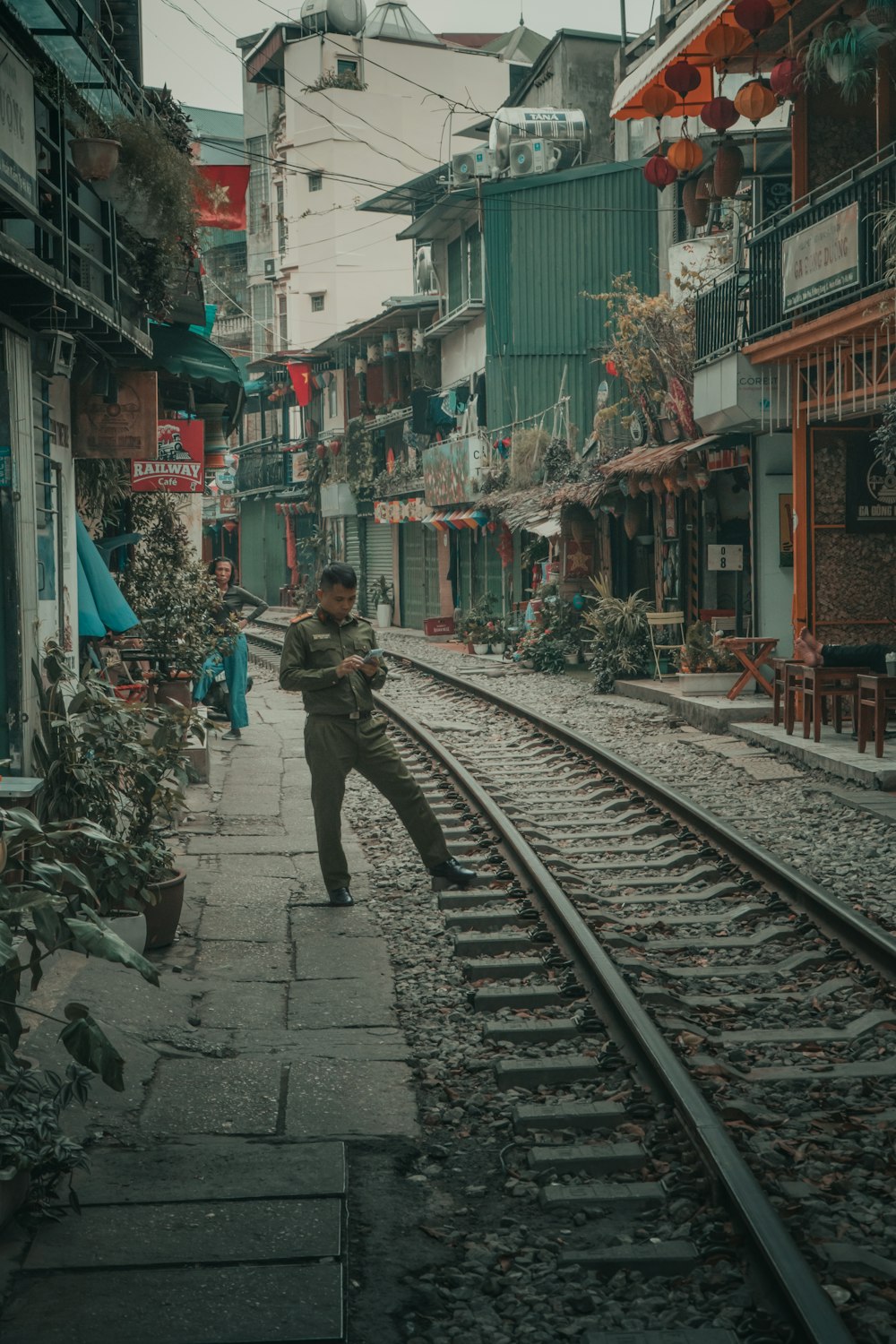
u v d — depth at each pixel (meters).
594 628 21.17
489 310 30.59
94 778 7.18
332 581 8.07
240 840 10.23
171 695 13.62
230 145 58.47
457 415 33.28
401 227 54.56
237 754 14.63
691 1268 3.98
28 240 8.02
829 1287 3.78
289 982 6.80
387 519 38.69
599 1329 3.66
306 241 55.03
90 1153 4.69
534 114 31.17
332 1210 4.26
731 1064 5.60
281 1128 5.00
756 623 17.45
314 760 8.17
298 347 55.84
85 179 8.99
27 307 7.62
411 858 9.57
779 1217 3.97
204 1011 6.36
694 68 14.12
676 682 19.27
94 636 10.71
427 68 54.06
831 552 15.74
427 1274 3.98
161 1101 5.20
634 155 32.47
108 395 10.66
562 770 13.33
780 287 14.83
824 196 13.52
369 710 8.22
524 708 17.00
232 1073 5.50
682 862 9.18
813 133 15.25
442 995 6.61
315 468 46.09
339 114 53.03
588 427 30.98
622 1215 4.36
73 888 6.20
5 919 4.01
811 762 13.05
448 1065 5.67
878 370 13.70
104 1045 4.04
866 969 6.73
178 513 18.33
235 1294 3.74
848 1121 4.97
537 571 27.34
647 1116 5.03
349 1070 5.57
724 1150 4.41
